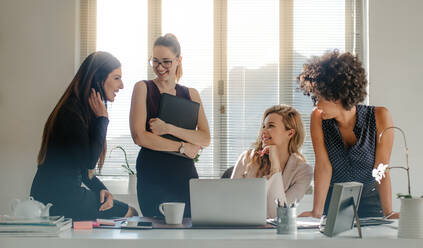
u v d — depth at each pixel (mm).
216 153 4566
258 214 2104
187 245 1684
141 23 4633
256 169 3049
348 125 2609
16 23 4477
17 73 4461
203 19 4641
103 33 4609
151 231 1945
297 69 4598
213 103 4602
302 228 2033
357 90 2391
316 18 4629
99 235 1801
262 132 3137
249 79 4609
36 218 1854
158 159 3396
